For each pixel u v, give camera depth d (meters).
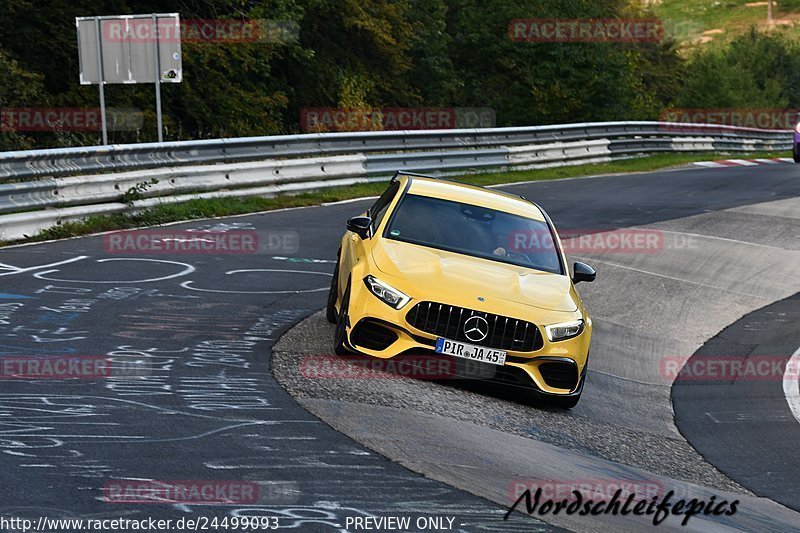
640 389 35.31
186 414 22.27
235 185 64.19
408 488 18.86
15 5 92.75
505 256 30.81
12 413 21.39
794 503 24.52
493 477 20.59
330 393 25.16
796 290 53.00
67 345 28.16
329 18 135.50
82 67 65.62
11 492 16.72
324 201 68.12
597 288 49.41
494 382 27.70
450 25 177.62
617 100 168.12
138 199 55.12
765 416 33.03
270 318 34.16
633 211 71.19
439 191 33.19
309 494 17.88
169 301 35.44
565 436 26.20
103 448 19.45
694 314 47.34
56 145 85.62
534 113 164.38
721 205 75.19
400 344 27.56
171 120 106.00
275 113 120.56
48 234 47.41
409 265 28.72
